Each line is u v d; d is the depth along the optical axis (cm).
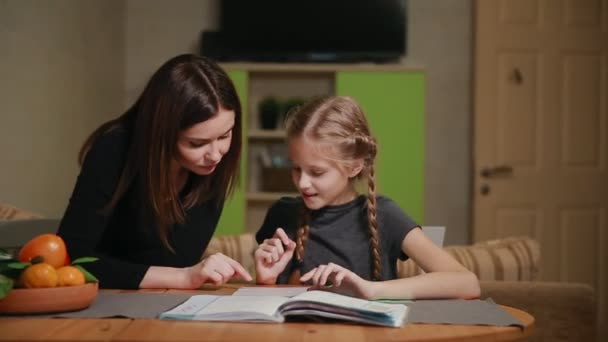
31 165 316
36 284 125
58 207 354
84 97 401
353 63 501
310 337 110
